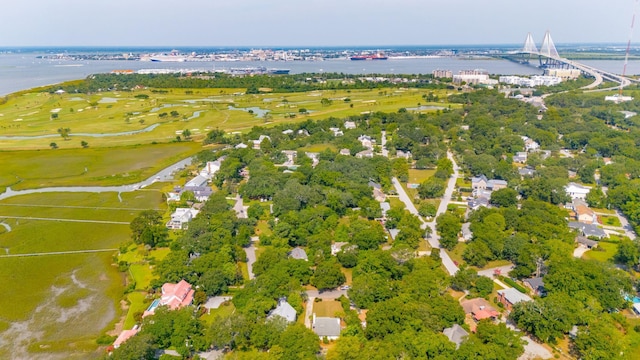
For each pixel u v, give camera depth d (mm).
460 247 147625
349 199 173875
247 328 99188
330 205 170125
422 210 170750
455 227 149250
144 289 125438
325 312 112062
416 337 94250
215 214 161375
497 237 140875
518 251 135000
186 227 160000
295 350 91125
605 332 95312
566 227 153500
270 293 113875
